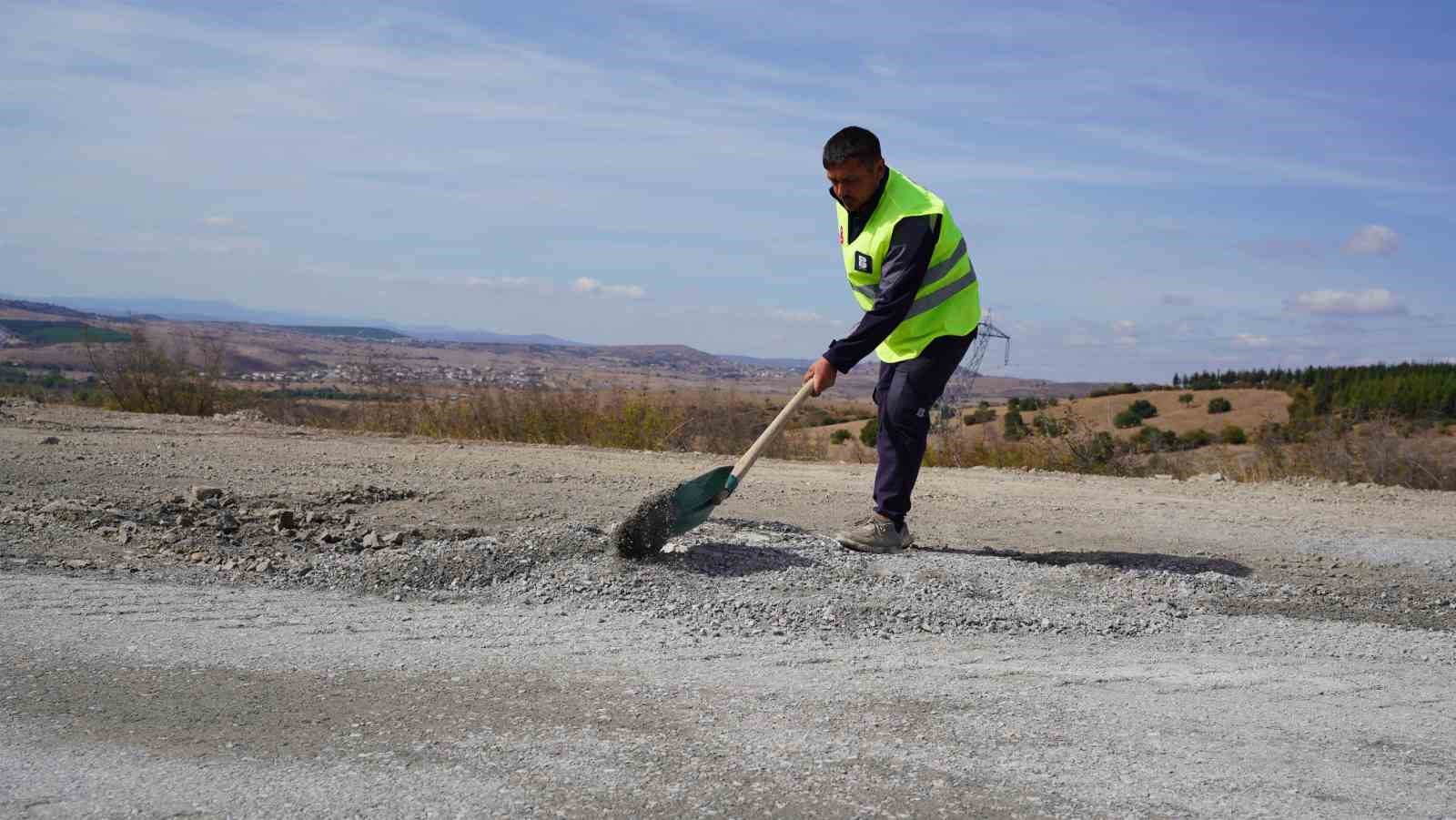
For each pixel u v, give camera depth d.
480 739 2.94
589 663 3.71
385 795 2.54
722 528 5.97
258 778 2.62
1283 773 2.88
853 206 5.53
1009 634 4.36
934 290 5.57
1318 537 7.18
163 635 3.82
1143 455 14.10
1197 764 2.92
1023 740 3.06
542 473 9.04
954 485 9.95
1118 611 4.84
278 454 9.72
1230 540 7.02
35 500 6.36
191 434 11.48
